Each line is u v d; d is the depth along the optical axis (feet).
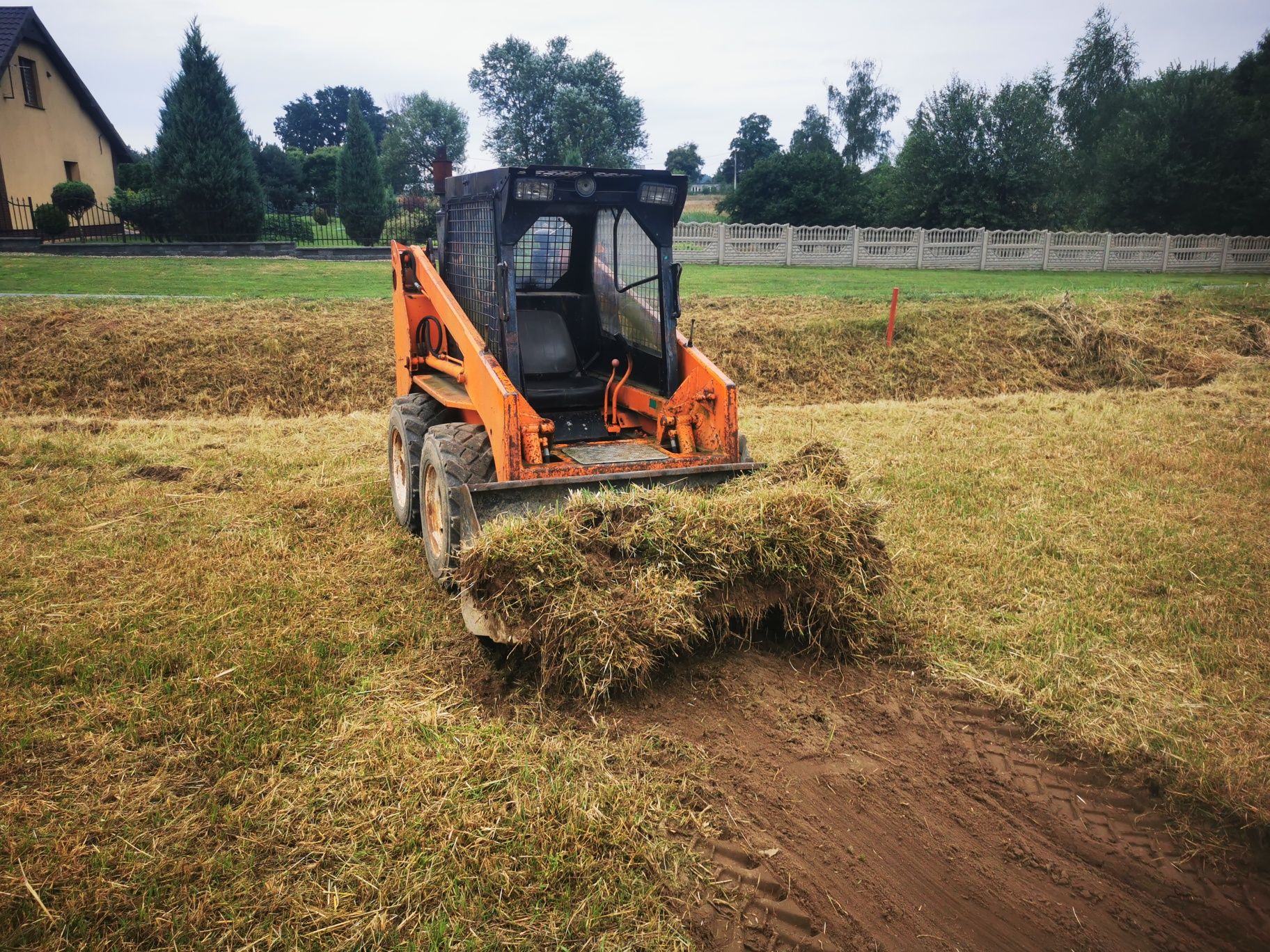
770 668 13.66
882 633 14.64
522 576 12.30
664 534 13.06
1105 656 13.93
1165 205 100.22
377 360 37.81
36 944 8.18
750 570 13.41
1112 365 43.68
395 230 86.17
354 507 20.79
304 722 11.72
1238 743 11.63
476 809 10.02
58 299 41.42
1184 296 53.52
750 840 9.92
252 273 57.06
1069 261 83.30
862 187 114.73
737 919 8.79
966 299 50.80
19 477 22.72
